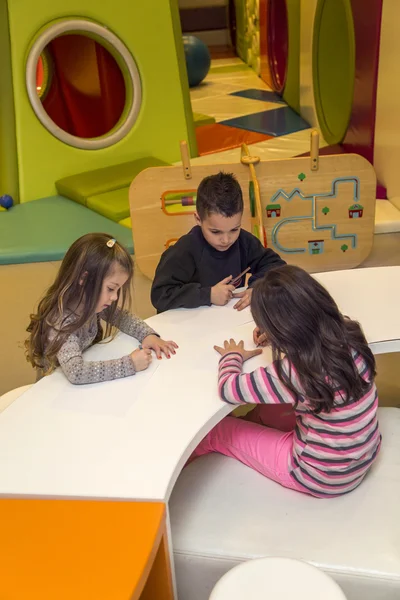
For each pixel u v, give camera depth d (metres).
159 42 3.98
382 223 3.07
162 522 1.09
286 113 4.94
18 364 2.56
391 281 1.77
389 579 1.18
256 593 1.06
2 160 3.71
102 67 4.09
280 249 2.76
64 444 1.25
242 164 2.58
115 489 1.13
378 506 1.33
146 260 2.73
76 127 4.33
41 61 4.20
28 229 3.35
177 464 1.19
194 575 1.30
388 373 2.41
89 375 1.41
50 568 1.00
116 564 1.00
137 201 2.63
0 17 3.53
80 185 3.68
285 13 5.30
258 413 1.80
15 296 2.93
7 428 1.30
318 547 1.24
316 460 1.32
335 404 1.26
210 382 1.41
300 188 2.65
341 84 4.03
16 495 1.14
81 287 1.39
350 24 3.54
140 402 1.35
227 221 1.70
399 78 2.96
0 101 3.63
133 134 3.99
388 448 1.49
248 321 1.65
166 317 1.70
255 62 6.55
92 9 3.75
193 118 4.65
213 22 8.50
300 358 1.23
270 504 1.35
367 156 3.50
